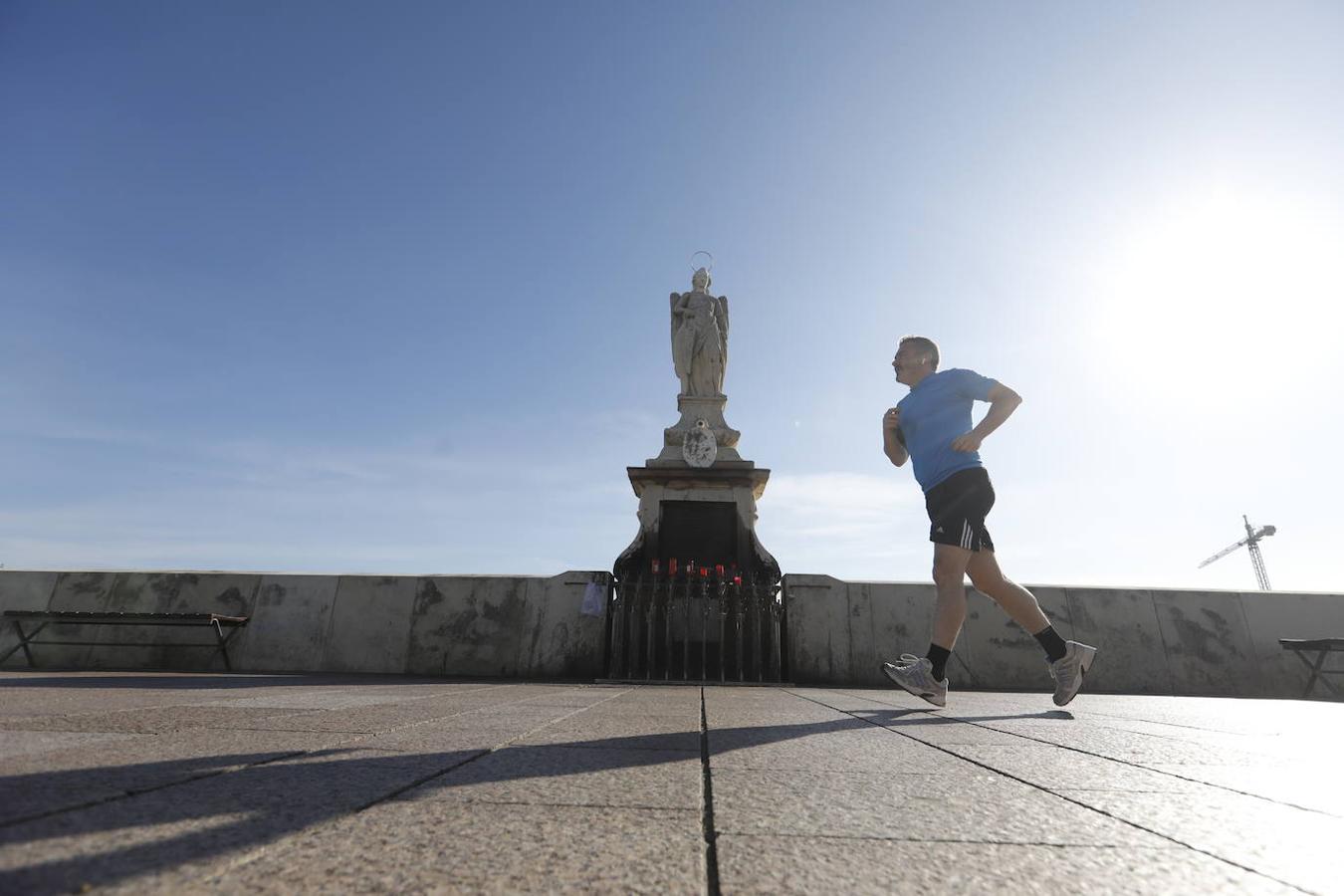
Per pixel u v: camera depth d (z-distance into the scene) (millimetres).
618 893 869
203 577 8922
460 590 8758
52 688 4559
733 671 8391
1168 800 1513
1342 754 2283
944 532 4141
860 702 4621
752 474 9805
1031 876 984
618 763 1808
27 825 1025
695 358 11344
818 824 1239
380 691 4895
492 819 1197
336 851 989
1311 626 8344
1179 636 8312
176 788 1328
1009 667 8242
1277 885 966
